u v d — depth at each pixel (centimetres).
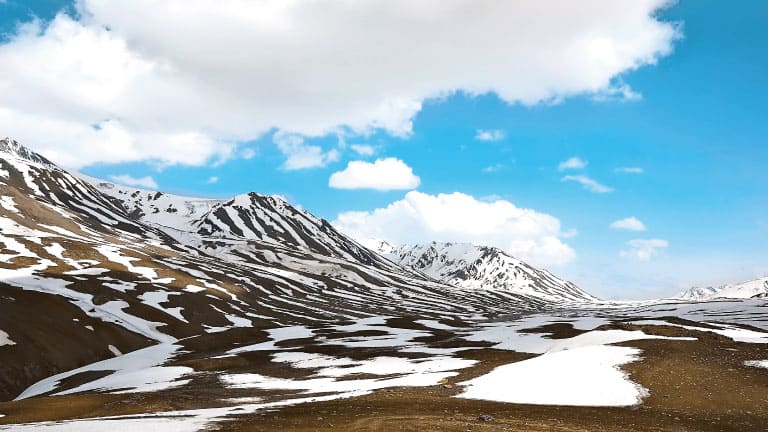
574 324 10606
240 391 5309
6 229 17938
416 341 9619
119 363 7988
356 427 2900
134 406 4478
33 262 13838
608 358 5291
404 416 3312
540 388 4347
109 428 2941
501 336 9562
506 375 4941
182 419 3325
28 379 7025
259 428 2900
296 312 16350
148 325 10588
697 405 3738
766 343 6397
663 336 6769
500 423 3058
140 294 12494
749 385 4288
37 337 7969
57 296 10362
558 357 5491
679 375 4594
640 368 4822
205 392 5275
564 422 3161
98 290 11819
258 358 7975
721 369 4841
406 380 5406
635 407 3712
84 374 7194
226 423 3094
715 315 16075
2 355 7125
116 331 9562
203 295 14125
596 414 3466
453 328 12669
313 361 7562
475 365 6328
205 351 9219
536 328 10381
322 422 3094
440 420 3130
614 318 11531
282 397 4816
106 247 17438
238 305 14575
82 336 8788
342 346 9000
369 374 6197
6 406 4466
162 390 5456
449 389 4666
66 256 15175
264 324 13075
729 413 3522
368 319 13750
